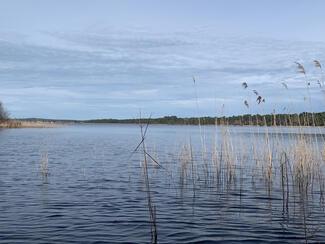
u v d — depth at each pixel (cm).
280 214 1548
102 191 2008
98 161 3500
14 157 3766
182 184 2138
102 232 1268
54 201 1742
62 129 13862
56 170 2841
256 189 2073
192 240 1203
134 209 1602
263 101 2130
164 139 7119
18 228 1302
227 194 1939
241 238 1232
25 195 1878
